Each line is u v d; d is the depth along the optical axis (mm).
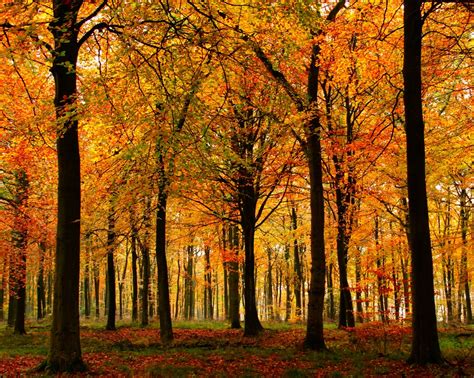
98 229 18047
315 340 12312
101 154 12758
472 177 17578
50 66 11039
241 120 15531
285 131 13469
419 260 9398
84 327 22906
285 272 31219
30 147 13375
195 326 23641
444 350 11227
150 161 11539
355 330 13555
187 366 10047
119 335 18547
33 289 48375
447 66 12352
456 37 10578
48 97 12883
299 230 21500
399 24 13203
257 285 48344
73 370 9344
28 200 18844
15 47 7828
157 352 12695
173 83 9305
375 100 15195
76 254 9844
